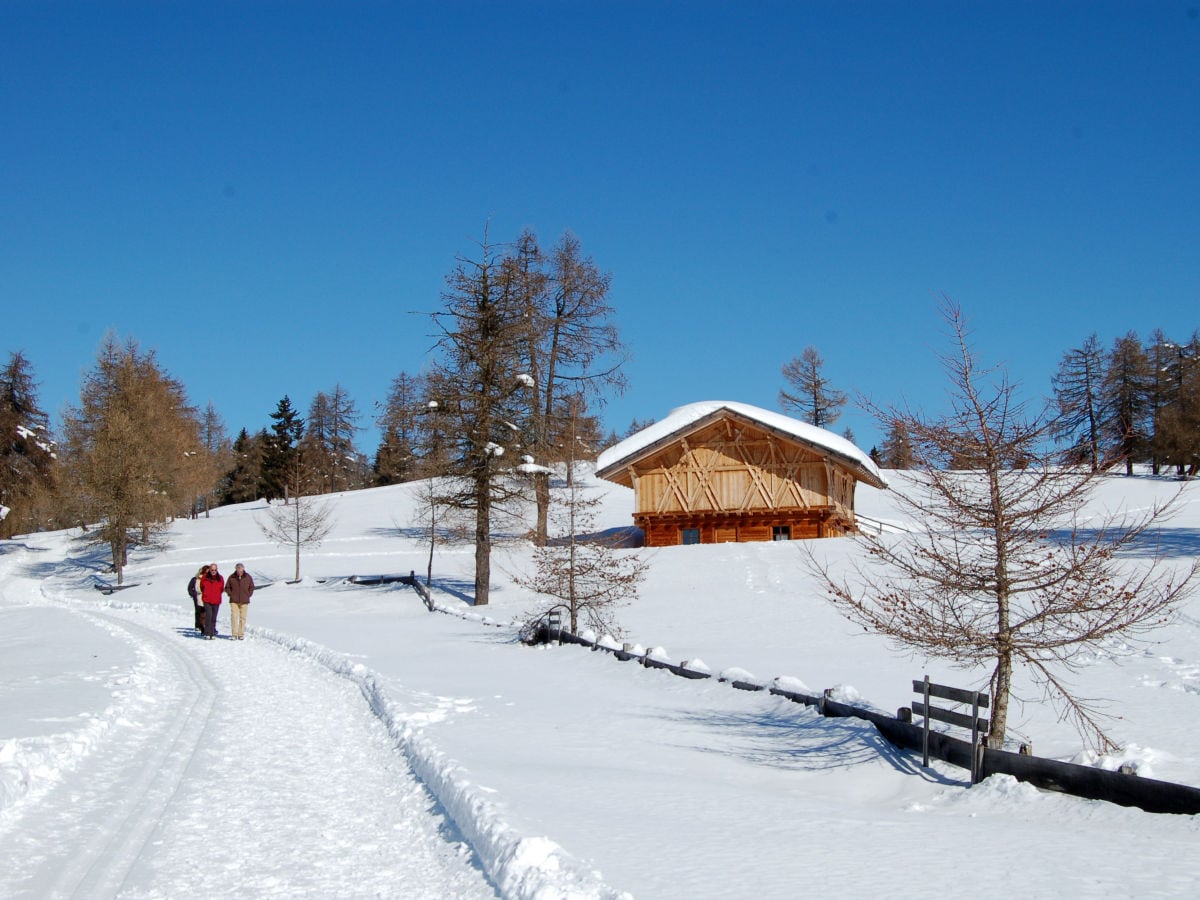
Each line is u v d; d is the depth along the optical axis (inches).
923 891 255.0
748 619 1037.8
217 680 697.0
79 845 305.4
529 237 1731.1
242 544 2172.7
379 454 4114.2
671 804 357.7
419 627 1121.4
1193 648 737.6
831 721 529.0
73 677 668.1
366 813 350.9
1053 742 479.5
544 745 477.7
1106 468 442.9
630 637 964.6
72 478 2149.4
